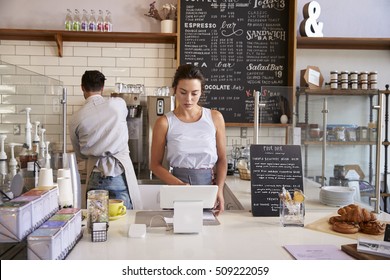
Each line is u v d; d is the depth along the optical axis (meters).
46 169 1.54
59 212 1.42
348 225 1.58
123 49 3.68
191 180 2.09
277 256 1.30
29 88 1.97
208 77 3.72
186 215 1.52
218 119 2.18
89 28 3.51
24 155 1.83
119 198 2.54
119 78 3.70
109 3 3.66
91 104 2.56
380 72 3.82
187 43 3.70
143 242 1.42
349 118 2.39
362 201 2.12
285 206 1.67
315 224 1.67
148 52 3.71
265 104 2.14
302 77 3.66
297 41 3.65
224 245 1.40
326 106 2.40
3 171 1.59
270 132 2.15
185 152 2.07
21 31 3.39
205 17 3.69
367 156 2.22
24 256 1.28
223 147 2.21
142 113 3.56
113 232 1.54
